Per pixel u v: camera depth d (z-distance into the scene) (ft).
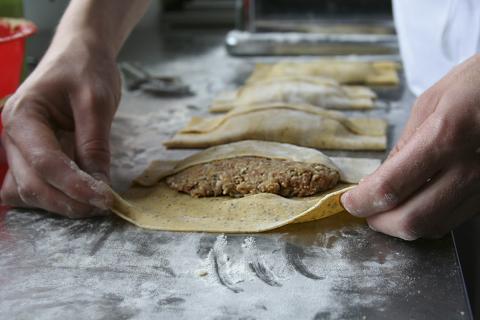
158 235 3.18
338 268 2.84
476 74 2.90
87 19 4.02
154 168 3.97
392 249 2.99
